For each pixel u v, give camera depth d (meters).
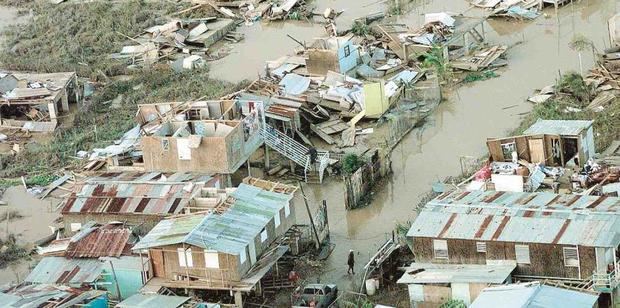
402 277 70.94
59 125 108.00
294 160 92.44
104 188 85.19
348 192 86.25
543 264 69.38
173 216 77.88
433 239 71.94
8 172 99.88
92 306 70.69
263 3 133.62
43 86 110.62
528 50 113.00
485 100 102.94
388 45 114.88
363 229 83.38
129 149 92.94
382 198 87.81
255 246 74.88
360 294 72.69
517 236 69.94
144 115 97.31
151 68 118.31
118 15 135.50
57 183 95.81
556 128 85.44
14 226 90.38
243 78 114.06
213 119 93.00
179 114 93.69
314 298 71.75
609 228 68.69
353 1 134.00
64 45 127.81
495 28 120.25
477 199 75.50
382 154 90.94
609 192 77.31
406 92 103.50
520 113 99.06
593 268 68.00
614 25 108.50
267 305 73.81
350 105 101.94
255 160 95.88
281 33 125.88
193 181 85.00
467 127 98.00
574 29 116.94
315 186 91.31
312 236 80.75
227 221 75.50
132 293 75.31
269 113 96.56
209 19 130.00
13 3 145.88
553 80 104.88
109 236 78.69
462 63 109.56
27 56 126.19
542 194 75.38
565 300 64.38
